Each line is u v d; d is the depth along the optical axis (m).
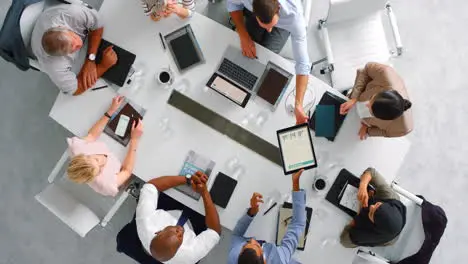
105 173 2.29
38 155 3.12
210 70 2.43
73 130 2.42
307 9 2.57
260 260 2.08
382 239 2.28
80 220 2.36
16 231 3.11
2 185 3.12
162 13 2.30
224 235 3.01
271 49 2.71
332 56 2.66
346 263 2.42
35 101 3.12
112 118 2.42
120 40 2.44
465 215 3.16
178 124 2.43
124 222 3.07
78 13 2.28
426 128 3.19
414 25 3.22
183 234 2.27
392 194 2.36
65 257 3.10
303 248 2.40
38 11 2.35
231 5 2.44
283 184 2.43
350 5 2.52
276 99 2.42
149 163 2.42
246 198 2.41
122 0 2.44
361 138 2.42
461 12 3.22
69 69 2.36
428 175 3.17
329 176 2.44
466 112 3.18
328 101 2.44
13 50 2.23
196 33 2.44
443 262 3.15
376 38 2.74
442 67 3.20
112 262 3.09
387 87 2.28
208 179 2.42
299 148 2.21
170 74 2.41
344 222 2.43
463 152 3.18
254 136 2.42
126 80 2.42
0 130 3.13
